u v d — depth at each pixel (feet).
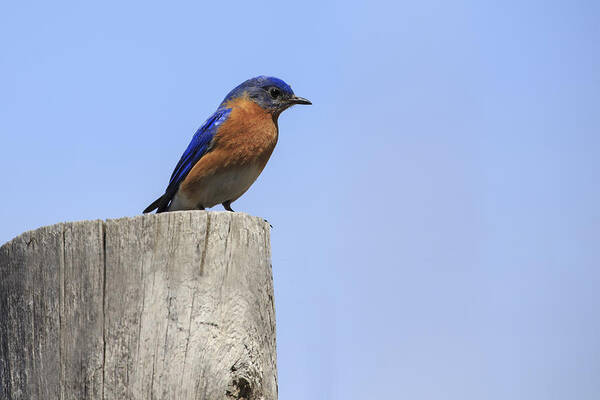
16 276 31.27
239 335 30.63
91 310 29.76
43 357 29.89
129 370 29.04
